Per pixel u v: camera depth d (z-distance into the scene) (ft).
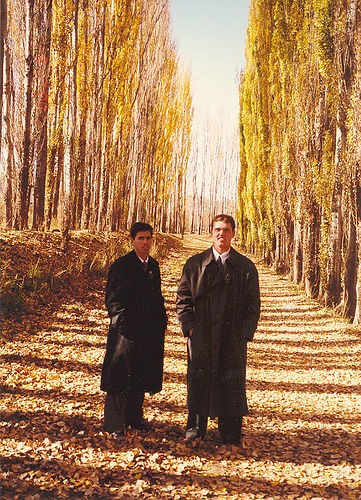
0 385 16.21
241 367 13.03
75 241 49.26
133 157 80.89
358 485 11.18
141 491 10.22
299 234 59.77
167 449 12.62
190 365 13.00
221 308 12.73
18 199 42.65
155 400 17.08
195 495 10.32
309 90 48.24
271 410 17.39
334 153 42.70
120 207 74.02
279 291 57.31
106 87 62.95
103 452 12.03
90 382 17.93
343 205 42.11
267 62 75.77
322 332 34.78
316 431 15.33
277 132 64.39
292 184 56.85
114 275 12.85
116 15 61.11
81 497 9.86
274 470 11.96
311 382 22.18
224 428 13.05
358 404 18.66
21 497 9.53
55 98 41.75
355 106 35.68
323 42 40.09
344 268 39.63
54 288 32.65
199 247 131.03
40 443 12.07
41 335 23.73
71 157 41.70
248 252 116.57
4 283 26.73
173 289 48.96
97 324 28.45
